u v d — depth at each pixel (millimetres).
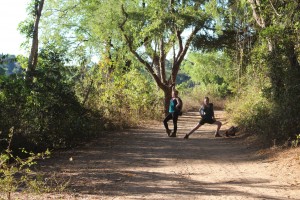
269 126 12664
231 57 29219
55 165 10070
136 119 25125
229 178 8734
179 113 17781
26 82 12820
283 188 7707
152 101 30531
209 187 7863
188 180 8539
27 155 11406
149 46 32562
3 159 6637
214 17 27203
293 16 13148
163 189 7668
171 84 33031
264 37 13953
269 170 9367
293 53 13078
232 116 23844
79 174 8961
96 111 18625
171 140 16344
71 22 32156
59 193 7090
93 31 30438
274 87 13602
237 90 24656
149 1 28828
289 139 11750
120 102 23500
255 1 15438
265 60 14047
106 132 19062
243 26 22844
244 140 14961
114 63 27609
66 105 13844
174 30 31109
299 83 12328
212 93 56094
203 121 17062
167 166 10266
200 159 11383
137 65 33406
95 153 12453
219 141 15750
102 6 28703
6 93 11695
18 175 8422
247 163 10516
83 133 14648
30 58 14891
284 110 12039
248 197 7055
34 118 12320
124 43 30062
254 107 16297
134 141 15859
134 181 8375
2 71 12805
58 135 13203
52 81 13602
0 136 10711
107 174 9047
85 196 6984
